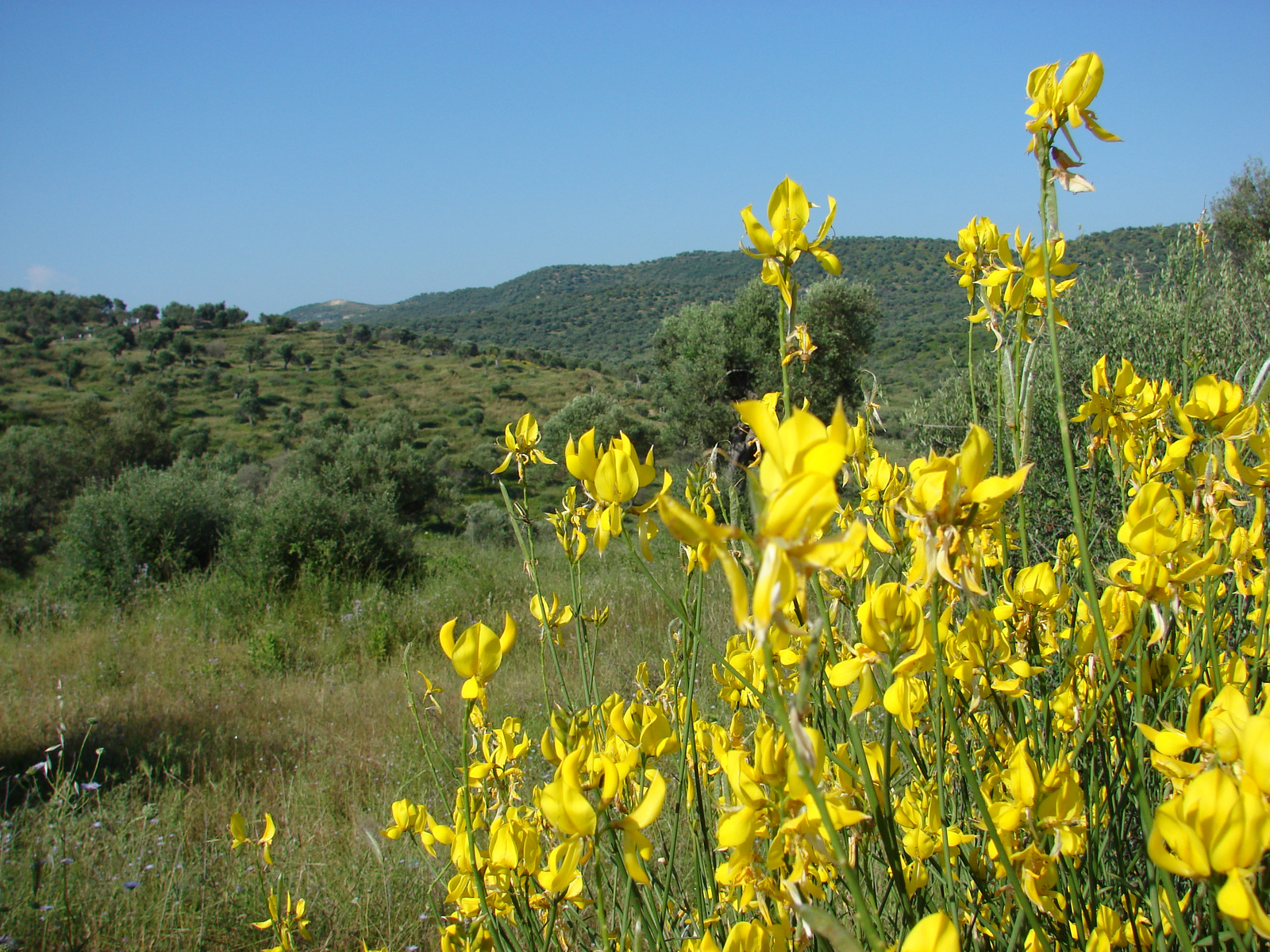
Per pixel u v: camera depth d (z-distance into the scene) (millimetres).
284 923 2285
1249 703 1276
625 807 1185
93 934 2811
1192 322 5324
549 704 1911
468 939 1549
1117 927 1152
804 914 627
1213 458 1391
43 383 53344
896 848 1041
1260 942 967
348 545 10383
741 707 1732
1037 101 1224
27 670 6965
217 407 53062
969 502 783
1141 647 1175
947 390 6359
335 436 30094
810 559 552
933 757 1478
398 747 4695
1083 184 1184
